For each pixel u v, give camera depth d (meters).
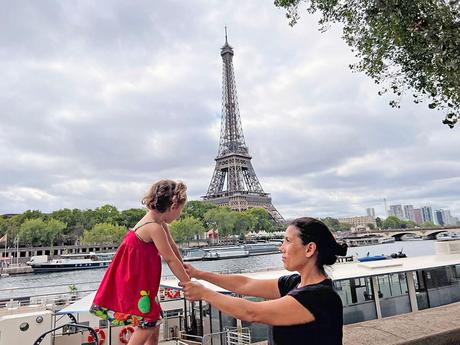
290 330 2.70
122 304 3.57
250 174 169.62
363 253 107.81
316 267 2.99
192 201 178.50
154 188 3.72
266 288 3.45
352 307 17.03
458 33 6.86
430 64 7.87
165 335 21.06
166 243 3.54
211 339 16.30
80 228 154.50
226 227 151.25
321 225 3.03
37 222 133.62
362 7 8.61
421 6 7.23
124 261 3.67
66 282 71.56
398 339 5.11
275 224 177.12
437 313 6.35
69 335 17.78
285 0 9.67
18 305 29.62
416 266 19.52
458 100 8.10
